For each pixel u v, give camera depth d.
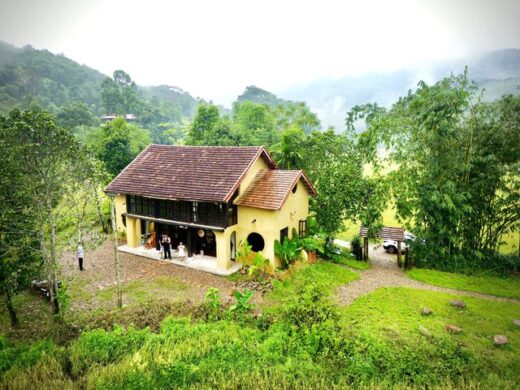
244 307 13.38
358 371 9.26
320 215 24.03
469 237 21.98
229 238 18.64
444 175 20.92
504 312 15.65
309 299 11.79
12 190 11.63
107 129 36.06
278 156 26.56
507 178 21.33
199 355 9.89
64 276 17.23
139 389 8.62
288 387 8.73
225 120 45.47
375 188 23.33
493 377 9.32
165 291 16.17
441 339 11.87
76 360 9.91
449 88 20.62
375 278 20.27
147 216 20.92
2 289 12.23
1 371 9.45
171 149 23.20
